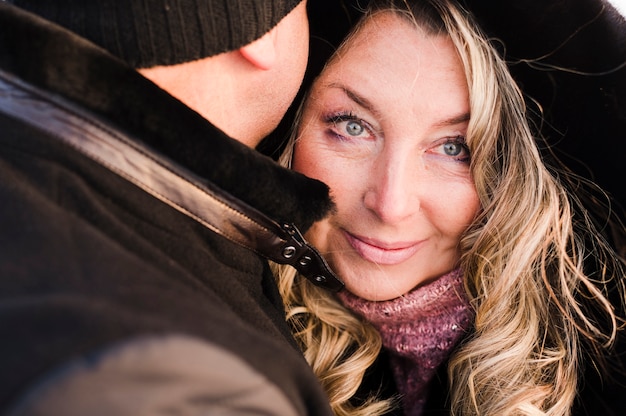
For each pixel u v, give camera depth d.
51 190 0.55
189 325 0.47
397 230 1.02
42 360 0.40
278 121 0.86
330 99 0.98
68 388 0.38
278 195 0.69
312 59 0.98
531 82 1.06
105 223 0.57
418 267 1.07
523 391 1.11
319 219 0.75
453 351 1.18
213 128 0.64
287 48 0.80
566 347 1.16
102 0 0.61
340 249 1.07
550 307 1.17
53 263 0.48
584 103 1.04
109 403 0.39
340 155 1.00
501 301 1.10
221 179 0.65
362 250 1.04
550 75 1.04
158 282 0.51
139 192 0.61
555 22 0.97
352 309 1.14
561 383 1.14
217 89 0.73
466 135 0.98
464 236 1.07
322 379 1.19
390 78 0.95
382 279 1.07
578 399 1.21
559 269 1.11
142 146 0.61
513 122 1.04
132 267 0.51
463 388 1.17
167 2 0.62
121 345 0.40
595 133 1.05
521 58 1.02
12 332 0.42
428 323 1.14
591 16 0.95
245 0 0.67
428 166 1.01
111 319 0.43
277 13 0.71
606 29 0.96
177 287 0.52
